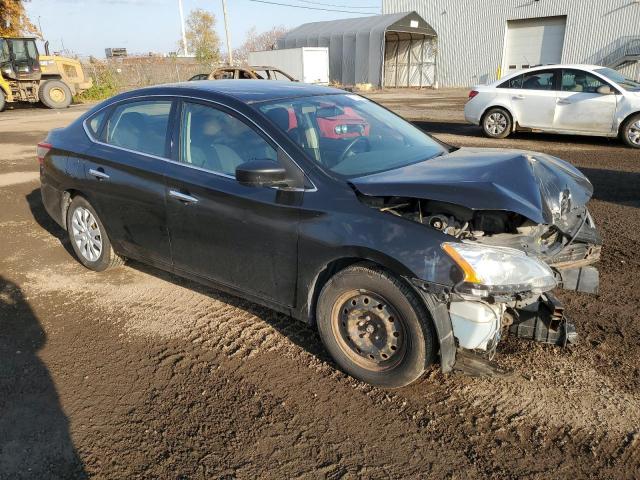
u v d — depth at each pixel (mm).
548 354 3379
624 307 3945
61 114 20875
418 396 3039
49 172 4852
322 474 2498
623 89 10273
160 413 2949
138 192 3998
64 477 2516
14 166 10008
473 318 2730
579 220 3334
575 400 2947
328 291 3115
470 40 34781
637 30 27406
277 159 3273
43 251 5484
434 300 2768
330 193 3066
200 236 3689
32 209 7039
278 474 2502
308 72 32688
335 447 2666
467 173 3016
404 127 4176
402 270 2758
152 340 3693
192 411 2959
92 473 2537
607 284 4336
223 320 3945
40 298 4379
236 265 3551
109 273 4855
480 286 2615
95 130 4508
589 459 2545
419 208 2895
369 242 2846
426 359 2883
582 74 10734
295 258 3197
